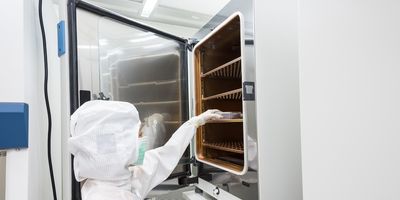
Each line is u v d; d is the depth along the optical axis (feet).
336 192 2.21
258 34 3.56
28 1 3.27
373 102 2.04
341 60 2.19
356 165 2.11
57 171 4.46
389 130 1.96
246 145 3.66
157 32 4.88
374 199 2.03
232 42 5.20
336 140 2.22
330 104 2.25
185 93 5.56
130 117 3.00
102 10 3.71
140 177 3.35
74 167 2.92
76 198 3.12
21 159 2.85
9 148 2.77
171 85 5.29
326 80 2.27
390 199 1.96
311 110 2.36
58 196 4.45
